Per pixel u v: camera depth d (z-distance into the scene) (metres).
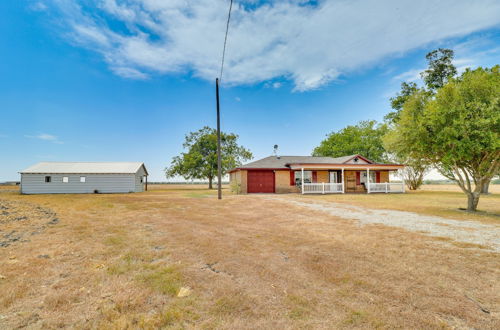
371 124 38.03
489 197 17.81
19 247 4.72
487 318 2.27
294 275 3.35
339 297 2.70
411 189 30.69
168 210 10.25
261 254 4.29
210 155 37.75
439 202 13.67
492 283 3.05
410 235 5.63
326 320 2.23
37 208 11.07
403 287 2.95
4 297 2.63
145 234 5.86
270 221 7.64
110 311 2.37
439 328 2.11
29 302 2.54
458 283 3.06
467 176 10.00
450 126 8.84
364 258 4.03
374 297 2.70
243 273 3.42
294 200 14.65
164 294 2.77
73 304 2.51
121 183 28.61
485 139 8.12
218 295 2.74
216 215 8.89
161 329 2.08
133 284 3.03
